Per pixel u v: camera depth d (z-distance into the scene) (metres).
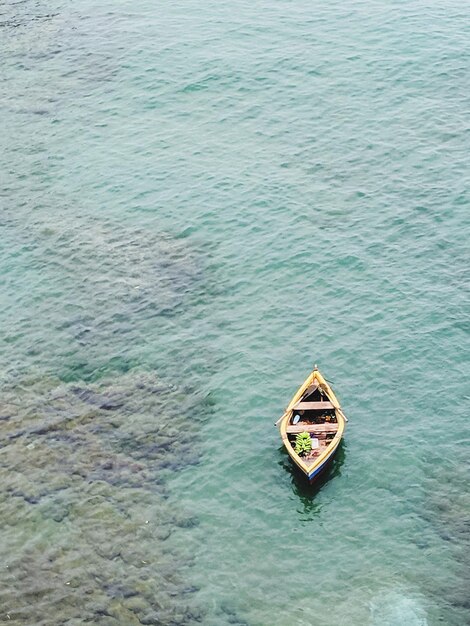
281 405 43.91
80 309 50.78
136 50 76.38
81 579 35.72
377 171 60.22
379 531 37.69
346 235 54.78
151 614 34.44
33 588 35.38
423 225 55.03
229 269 53.09
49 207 59.28
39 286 52.66
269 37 76.75
